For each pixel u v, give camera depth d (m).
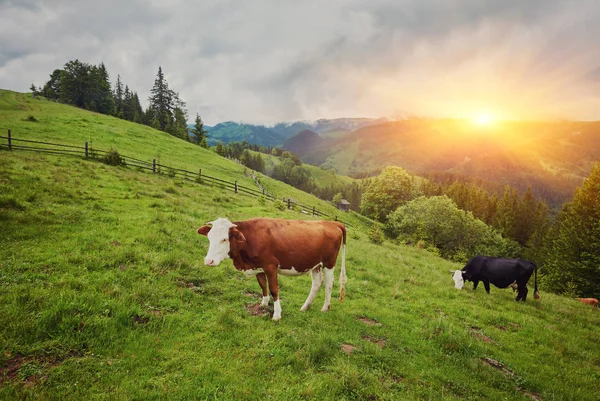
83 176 18.03
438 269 17.27
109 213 12.26
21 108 52.62
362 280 11.32
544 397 5.56
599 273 28.94
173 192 20.70
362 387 4.71
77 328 5.00
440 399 4.86
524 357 7.09
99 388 4.01
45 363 4.25
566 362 7.14
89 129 41.16
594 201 32.97
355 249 16.83
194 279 8.03
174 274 7.91
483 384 5.58
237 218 16.75
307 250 7.04
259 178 54.16
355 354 5.77
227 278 8.63
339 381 4.72
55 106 61.53
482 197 93.44
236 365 4.85
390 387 5.00
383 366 5.56
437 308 9.59
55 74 91.81
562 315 11.06
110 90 92.44
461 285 12.52
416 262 17.80
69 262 7.38
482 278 12.52
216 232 6.31
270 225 6.90
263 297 7.31
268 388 4.50
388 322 7.74
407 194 59.22
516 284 12.21
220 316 6.17
